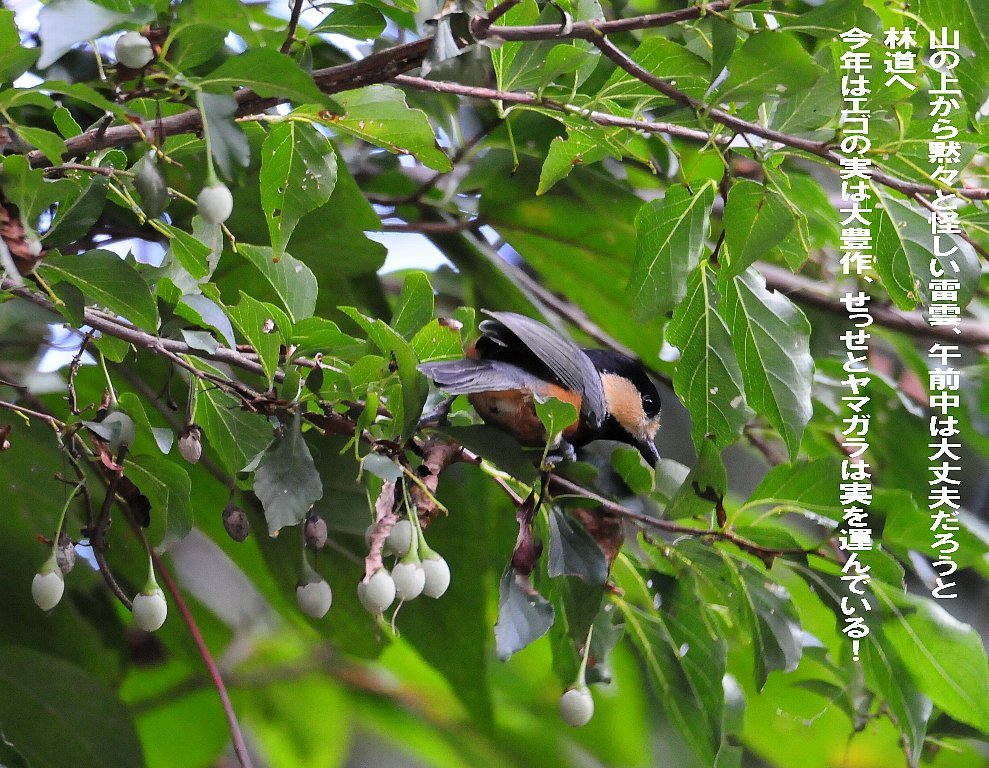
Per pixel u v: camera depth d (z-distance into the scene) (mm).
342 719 12852
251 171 7621
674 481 7410
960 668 6430
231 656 11836
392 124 5840
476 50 5652
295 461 5199
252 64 4605
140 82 4727
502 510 9430
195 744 11727
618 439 9312
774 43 5363
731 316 6344
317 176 5793
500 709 12648
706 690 6785
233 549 9555
